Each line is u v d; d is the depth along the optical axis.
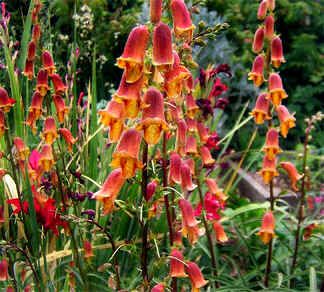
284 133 0.77
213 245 0.91
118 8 1.80
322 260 0.89
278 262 0.88
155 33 0.47
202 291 0.82
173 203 0.61
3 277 0.69
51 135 0.73
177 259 0.57
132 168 0.50
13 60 0.93
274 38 0.76
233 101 1.81
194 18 1.66
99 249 0.87
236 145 1.71
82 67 1.53
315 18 1.97
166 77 0.49
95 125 0.97
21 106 0.87
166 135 0.61
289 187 1.43
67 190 0.76
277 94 0.76
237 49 1.88
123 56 0.47
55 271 0.85
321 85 1.85
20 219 0.75
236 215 0.99
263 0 0.76
